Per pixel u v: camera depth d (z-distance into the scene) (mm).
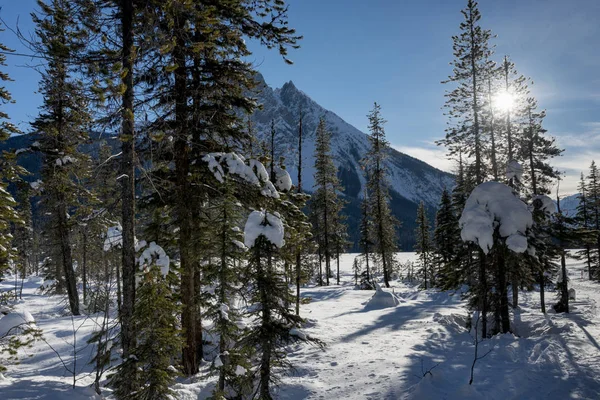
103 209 9664
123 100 7895
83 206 12508
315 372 11195
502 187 14852
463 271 17172
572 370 10430
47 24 7129
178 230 11742
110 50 7703
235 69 11633
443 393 8969
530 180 24875
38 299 32125
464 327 17906
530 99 24797
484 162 21656
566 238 19578
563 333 14820
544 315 20750
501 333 14867
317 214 39406
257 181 11062
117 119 7793
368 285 40594
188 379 10406
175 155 11211
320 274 44812
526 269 16172
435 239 37969
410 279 55906
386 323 18922
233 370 8336
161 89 10633
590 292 36469
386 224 39188
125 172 8203
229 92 12117
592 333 14820
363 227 46031
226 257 9031
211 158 10914
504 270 15195
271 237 8117
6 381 8617
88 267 17516
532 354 12023
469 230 14297
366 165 37781
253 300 8258
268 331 8125
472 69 20922
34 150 17547
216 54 11133
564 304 23672
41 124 17125
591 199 44531
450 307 24375
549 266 19125
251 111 12758
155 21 7773
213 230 9805
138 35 8023
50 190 19547
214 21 8477
